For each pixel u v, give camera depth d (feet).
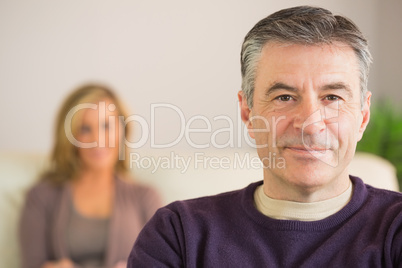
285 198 6.14
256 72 6.08
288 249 5.90
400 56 24.40
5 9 22.45
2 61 22.49
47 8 22.66
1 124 22.49
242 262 6.02
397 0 24.22
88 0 22.79
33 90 22.62
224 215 6.38
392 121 20.77
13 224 14.66
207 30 23.41
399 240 5.58
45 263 14.64
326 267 5.76
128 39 23.03
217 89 23.53
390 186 12.91
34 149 22.63
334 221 5.93
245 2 23.56
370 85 24.34
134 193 14.69
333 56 5.73
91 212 14.94
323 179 5.81
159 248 6.35
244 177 13.23
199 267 6.21
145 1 23.08
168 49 23.25
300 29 5.74
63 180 15.01
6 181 14.80
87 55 22.85
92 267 14.55
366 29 24.16
